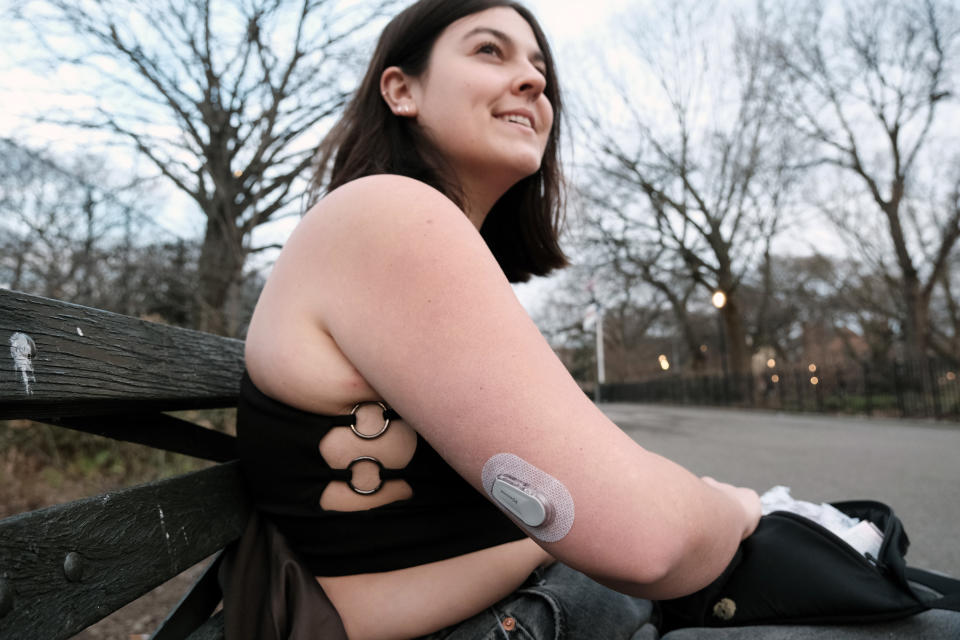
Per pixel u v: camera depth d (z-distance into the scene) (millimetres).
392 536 738
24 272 8461
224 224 8422
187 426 1046
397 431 732
